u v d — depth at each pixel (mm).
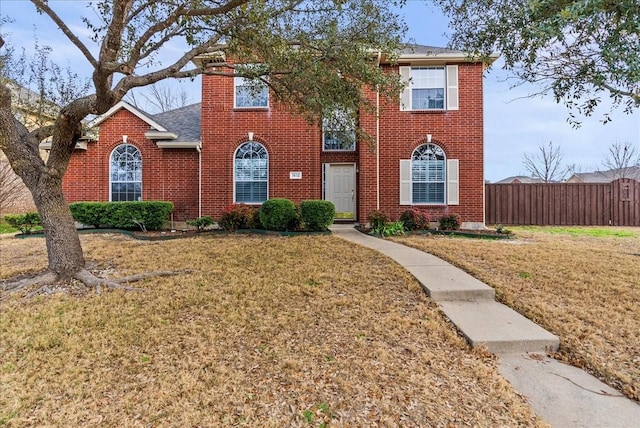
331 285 5398
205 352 3586
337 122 7574
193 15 5094
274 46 6246
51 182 5652
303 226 10703
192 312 4488
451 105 11977
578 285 5461
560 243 9039
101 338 3850
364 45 6504
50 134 5855
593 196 14102
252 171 12320
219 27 5762
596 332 4039
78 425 2635
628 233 11500
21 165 5566
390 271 6047
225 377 3176
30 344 3740
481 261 6773
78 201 11977
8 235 10781
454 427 2604
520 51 4727
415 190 12180
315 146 12219
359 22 6465
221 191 12195
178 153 12297
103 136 12281
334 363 3381
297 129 12234
